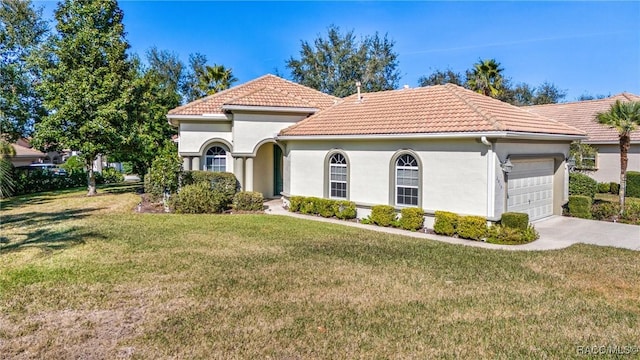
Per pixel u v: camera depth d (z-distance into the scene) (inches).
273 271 347.9
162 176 746.2
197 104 869.8
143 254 402.0
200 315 254.5
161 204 780.6
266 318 250.4
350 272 346.3
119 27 921.5
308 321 246.4
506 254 417.4
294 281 321.1
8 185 1003.3
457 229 514.0
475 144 522.0
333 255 404.5
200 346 215.2
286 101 824.9
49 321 246.2
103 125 844.0
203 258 388.8
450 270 355.3
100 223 573.3
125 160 1132.5
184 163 849.5
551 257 404.5
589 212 657.6
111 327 238.2
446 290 303.1
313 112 828.0
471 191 526.9
